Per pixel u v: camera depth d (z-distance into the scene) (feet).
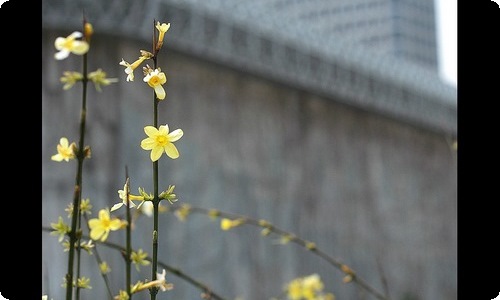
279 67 135.33
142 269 88.38
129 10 110.11
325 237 141.49
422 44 273.95
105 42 111.04
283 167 136.87
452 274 174.40
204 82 126.41
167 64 120.88
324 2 265.54
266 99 137.49
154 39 12.27
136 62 12.16
